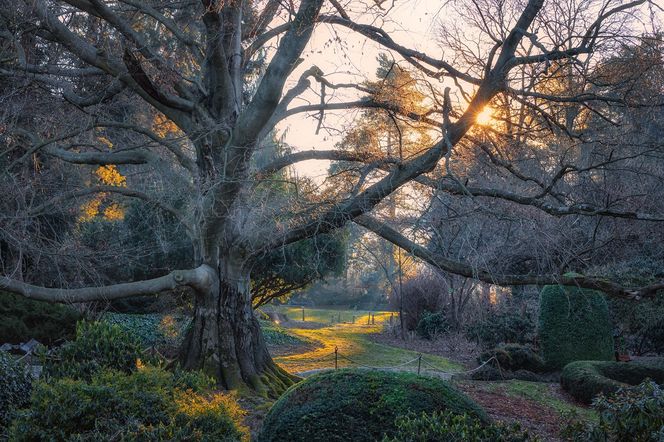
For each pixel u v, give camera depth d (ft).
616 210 40.88
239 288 47.62
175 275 44.06
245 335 47.32
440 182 39.27
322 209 43.86
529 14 40.09
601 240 62.85
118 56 45.21
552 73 41.57
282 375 48.49
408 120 45.75
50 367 26.37
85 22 49.44
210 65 44.27
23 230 47.19
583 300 63.87
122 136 58.29
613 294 41.83
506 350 63.93
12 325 66.23
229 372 45.91
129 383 23.73
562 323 63.62
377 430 25.50
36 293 41.63
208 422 22.63
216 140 43.60
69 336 69.36
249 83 60.90
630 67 40.93
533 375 61.93
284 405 27.14
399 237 46.16
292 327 122.31
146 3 48.11
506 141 46.52
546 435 39.32
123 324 81.82
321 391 26.84
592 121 59.93
